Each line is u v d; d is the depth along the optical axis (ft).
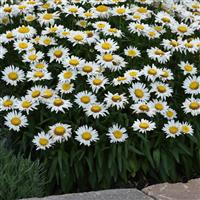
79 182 5.03
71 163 4.92
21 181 4.54
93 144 5.01
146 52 5.64
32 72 5.24
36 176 4.61
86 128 4.93
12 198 4.44
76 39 5.46
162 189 4.74
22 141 5.05
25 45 5.45
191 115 5.24
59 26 5.59
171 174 5.10
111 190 4.58
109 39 5.47
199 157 5.16
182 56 5.67
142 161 5.08
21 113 5.04
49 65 5.41
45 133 5.04
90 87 5.25
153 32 5.67
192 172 5.30
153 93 5.32
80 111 5.13
